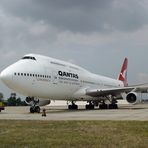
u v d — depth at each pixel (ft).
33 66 87.20
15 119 57.52
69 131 38.22
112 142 29.73
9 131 38.52
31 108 88.79
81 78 111.96
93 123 47.21
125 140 30.86
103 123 46.96
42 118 61.31
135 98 107.14
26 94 86.02
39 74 87.35
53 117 64.49
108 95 119.34
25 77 83.10
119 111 92.27
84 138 32.37
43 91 89.51
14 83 81.35
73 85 105.29
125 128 40.57
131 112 84.12
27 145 28.50
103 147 27.32
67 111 98.58
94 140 30.96
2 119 57.31
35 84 85.87
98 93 114.11
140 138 32.17
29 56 90.07
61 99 105.19
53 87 93.50
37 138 32.50
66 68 103.24
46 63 93.25
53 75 93.45
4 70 83.05
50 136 33.96
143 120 52.95
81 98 112.78
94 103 130.11
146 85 114.01
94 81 124.77
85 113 82.12
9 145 28.48
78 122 49.06
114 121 50.21
